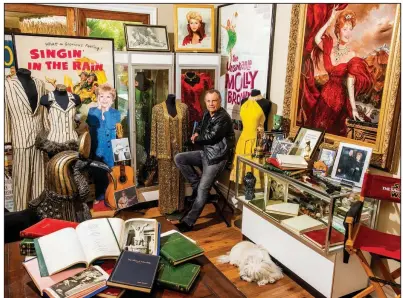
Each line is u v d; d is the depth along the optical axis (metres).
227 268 2.64
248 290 2.39
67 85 3.20
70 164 2.24
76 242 1.56
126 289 1.39
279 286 2.45
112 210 3.29
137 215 3.50
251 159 2.82
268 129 3.22
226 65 3.76
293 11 2.76
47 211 2.21
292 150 2.60
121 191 3.28
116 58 3.32
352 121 2.37
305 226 2.37
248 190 2.90
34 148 2.90
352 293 2.27
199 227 3.31
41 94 2.90
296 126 2.86
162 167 3.39
